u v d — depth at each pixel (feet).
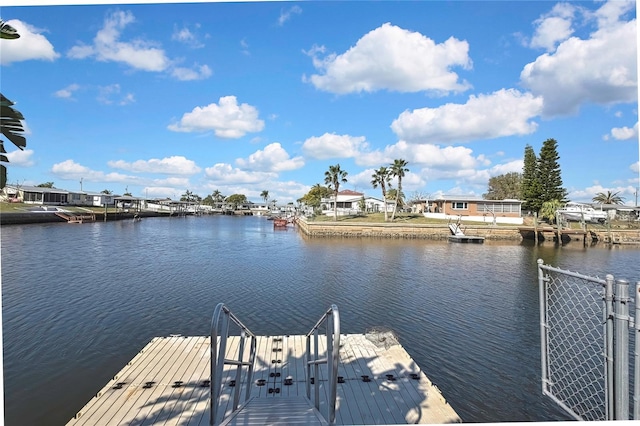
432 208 184.03
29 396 23.41
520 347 32.35
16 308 41.86
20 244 95.04
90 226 164.66
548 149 159.43
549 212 148.87
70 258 77.10
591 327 30.63
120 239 116.88
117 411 17.26
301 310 42.80
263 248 103.19
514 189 260.83
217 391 11.09
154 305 43.65
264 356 23.63
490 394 24.81
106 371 26.96
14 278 57.26
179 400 18.26
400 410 17.72
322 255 89.76
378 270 69.51
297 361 22.93
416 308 44.21
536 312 42.83
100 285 53.67
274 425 13.07
